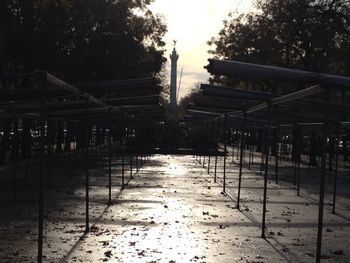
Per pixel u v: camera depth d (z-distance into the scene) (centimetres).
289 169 3272
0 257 863
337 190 2128
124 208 1420
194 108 2202
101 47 3125
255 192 1911
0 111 1619
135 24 3450
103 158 3756
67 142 4269
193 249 953
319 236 743
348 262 903
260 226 1212
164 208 1433
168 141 4712
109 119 2697
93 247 945
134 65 3469
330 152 2638
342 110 1286
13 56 2797
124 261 852
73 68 3044
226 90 1260
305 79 699
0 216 1274
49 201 1553
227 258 898
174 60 9425
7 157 3609
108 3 3097
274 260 897
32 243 970
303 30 3500
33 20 2703
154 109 2408
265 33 3825
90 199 1602
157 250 934
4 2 2214
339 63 3834
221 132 5738
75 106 1541
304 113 1645
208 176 2514
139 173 2595
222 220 1271
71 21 2862
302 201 1717
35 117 1800
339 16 3222
